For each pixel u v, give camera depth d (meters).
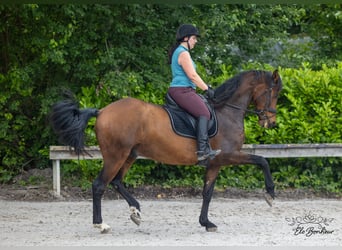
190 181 13.21
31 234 9.69
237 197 12.87
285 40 15.98
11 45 14.01
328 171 13.16
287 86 13.35
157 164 13.27
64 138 9.48
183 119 9.62
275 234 9.73
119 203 12.31
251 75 10.24
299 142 13.14
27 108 14.16
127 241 9.20
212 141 9.83
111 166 9.46
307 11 17.77
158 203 12.28
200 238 9.44
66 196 12.73
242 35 15.34
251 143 13.16
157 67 14.12
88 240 9.27
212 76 14.66
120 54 13.52
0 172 13.82
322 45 17.66
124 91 12.91
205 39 14.73
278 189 13.16
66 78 14.12
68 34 12.96
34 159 14.30
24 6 12.70
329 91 13.23
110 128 9.39
